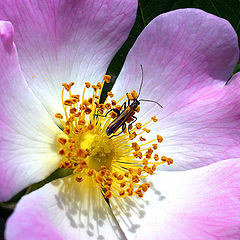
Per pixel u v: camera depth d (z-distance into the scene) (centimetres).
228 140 14
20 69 13
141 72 14
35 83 13
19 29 13
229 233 13
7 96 12
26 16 13
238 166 14
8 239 11
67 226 13
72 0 13
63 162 13
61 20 13
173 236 13
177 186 14
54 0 13
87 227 13
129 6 14
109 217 13
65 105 14
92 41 14
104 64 14
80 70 14
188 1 15
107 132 14
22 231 11
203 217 13
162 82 14
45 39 13
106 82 14
